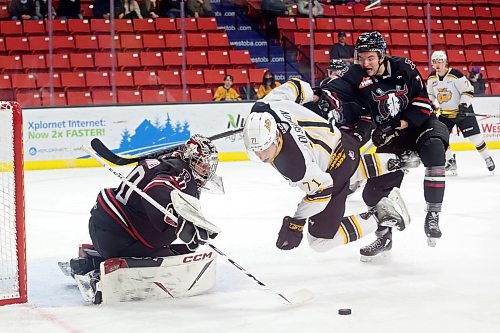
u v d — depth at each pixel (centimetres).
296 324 496
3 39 1531
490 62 1831
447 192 1095
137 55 1579
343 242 617
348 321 500
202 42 1659
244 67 1677
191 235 515
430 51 1752
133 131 1487
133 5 1595
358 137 650
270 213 954
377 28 1784
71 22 1551
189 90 1579
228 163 1506
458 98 1284
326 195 549
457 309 525
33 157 1431
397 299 554
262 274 640
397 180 662
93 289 546
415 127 687
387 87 659
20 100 1468
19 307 544
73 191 1172
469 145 1681
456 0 1845
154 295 558
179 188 539
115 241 559
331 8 1781
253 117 521
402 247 731
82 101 1497
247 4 1808
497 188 1131
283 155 530
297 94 582
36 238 814
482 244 742
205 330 486
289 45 1723
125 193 557
